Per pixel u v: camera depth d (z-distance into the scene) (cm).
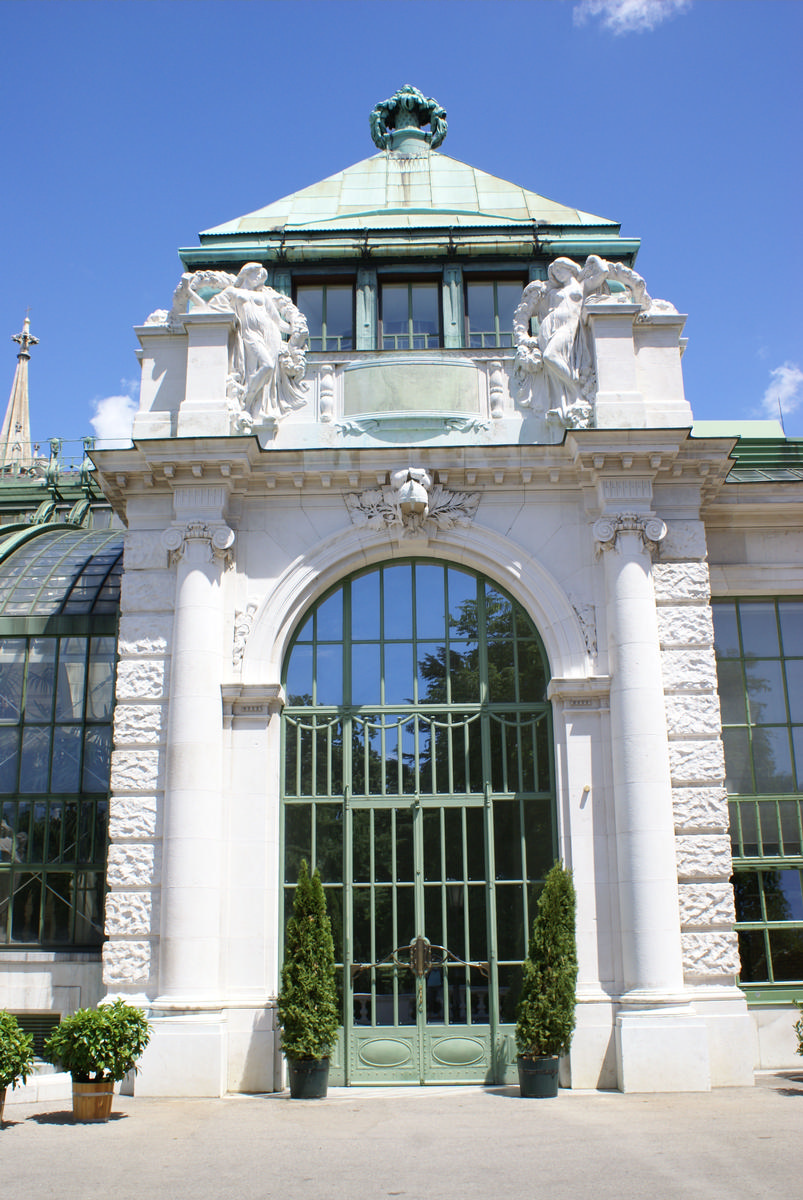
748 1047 1441
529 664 1673
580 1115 1216
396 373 1742
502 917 1569
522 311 1772
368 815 1617
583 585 1650
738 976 1625
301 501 1692
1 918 1861
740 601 1855
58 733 1952
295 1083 1384
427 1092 1430
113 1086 1232
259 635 1633
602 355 1702
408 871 1591
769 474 2064
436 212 2045
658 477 1673
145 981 1481
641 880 1470
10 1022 1188
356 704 1667
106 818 1897
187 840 1484
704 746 1572
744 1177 884
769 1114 1190
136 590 1638
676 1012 1415
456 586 1712
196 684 1547
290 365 1744
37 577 2106
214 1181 909
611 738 1565
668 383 1727
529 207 2117
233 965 1498
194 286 1755
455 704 1659
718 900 1514
